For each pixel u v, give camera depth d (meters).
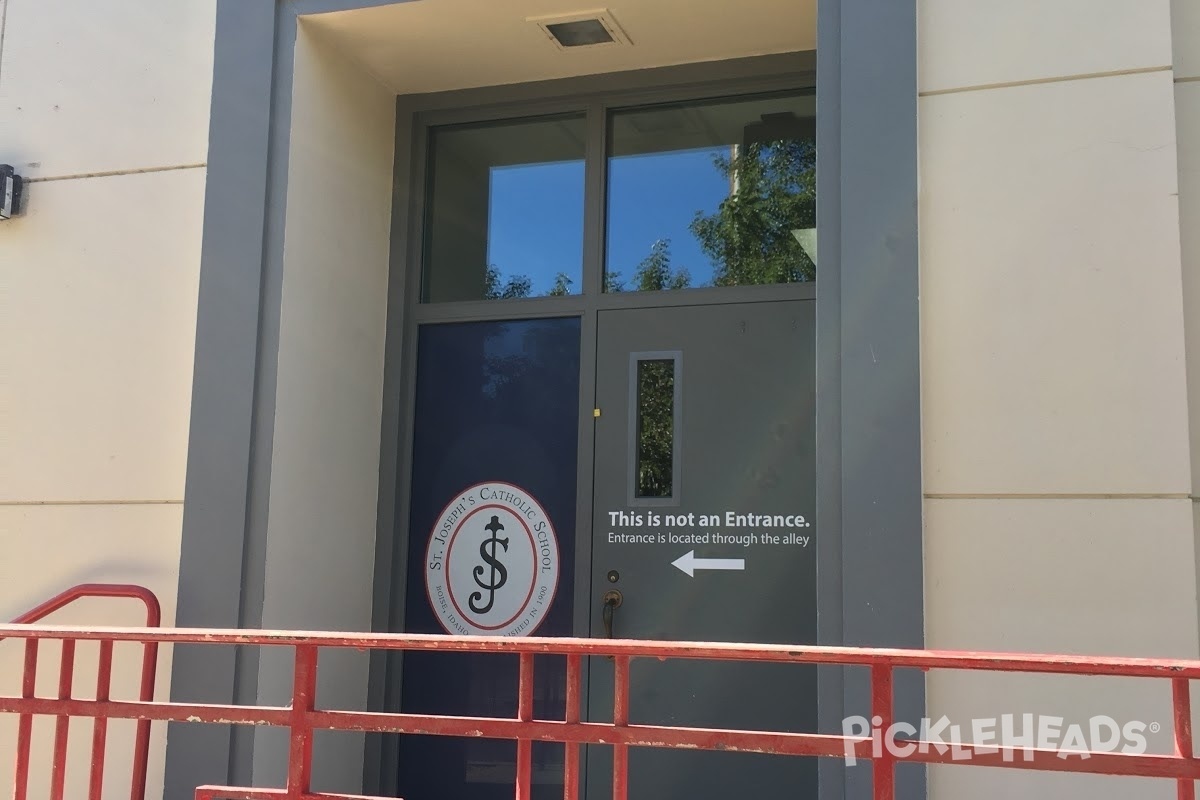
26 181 4.11
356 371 4.21
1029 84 3.19
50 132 4.12
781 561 3.89
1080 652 2.94
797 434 3.95
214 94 3.92
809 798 3.77
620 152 4.36
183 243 3.91
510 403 4.31
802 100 4.19
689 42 4.05
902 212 3.20
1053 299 3.09
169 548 3.75
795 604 3.85
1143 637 2.91
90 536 3.84
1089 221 3.09
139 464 3.83
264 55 3.90
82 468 3.88
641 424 4.11
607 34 4.00
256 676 3.58
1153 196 3.06
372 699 4.21
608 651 2.34
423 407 4.40
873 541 3.08
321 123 4.03
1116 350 3.03
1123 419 3.00
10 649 3.88
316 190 3.99
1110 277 3.06
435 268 4.48
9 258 4.07
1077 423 3.03
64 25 4.18
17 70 4.19
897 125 3.24
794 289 4.03
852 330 3.18
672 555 4.00
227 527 3.66
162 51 4.05
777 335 4.03
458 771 4.16
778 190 4.16
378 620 4.25
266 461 3.69
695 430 4.05
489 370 4.36
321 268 4.00
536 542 4.18
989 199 3.17
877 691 2.21
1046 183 3.14
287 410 3.79
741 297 4.08
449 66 4.29
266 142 3.84
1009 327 3.11
